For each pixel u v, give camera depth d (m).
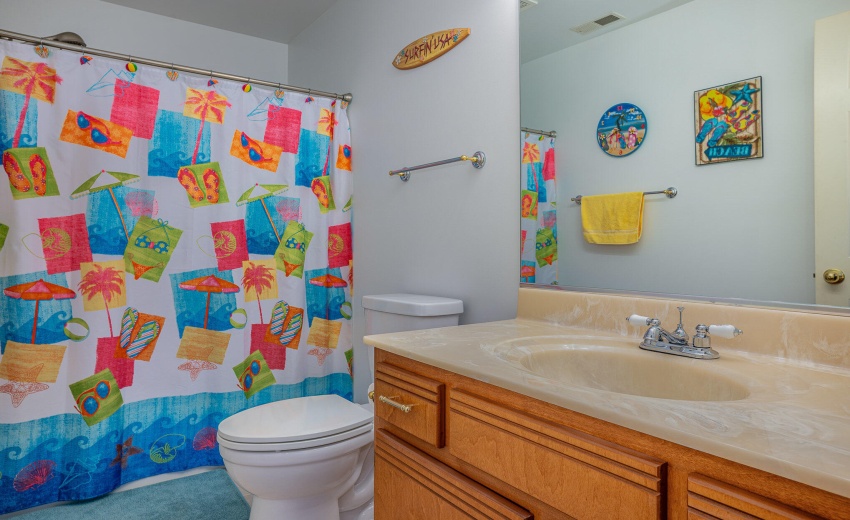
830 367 0.93
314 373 2.40
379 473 1.23
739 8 1.09
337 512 1.68
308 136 2.38
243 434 1.51
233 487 2.08
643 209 1.28
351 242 2.48
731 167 1.11
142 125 2.03
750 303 1.08
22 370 1.80
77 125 1.91
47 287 1.84
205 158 2.15
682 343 1.07
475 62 1.73
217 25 2.93
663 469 0.65
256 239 2.25
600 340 1.21
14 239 1.79
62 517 1.81
